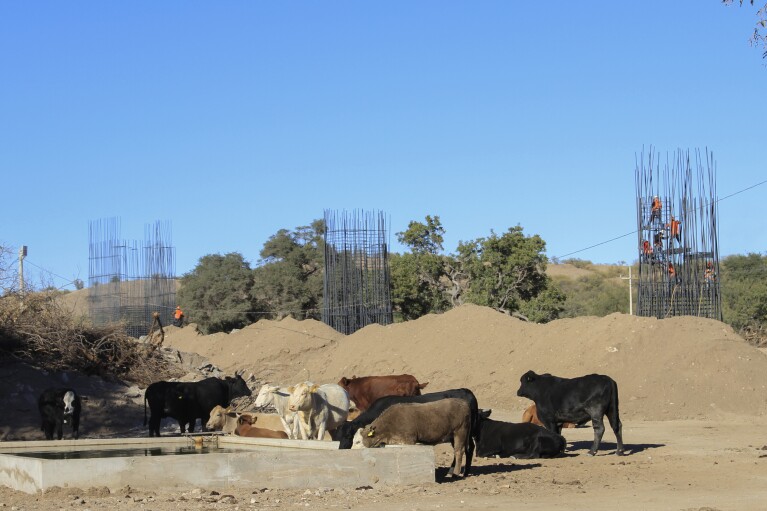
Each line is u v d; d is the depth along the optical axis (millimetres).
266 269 70062
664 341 31438
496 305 56375
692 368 29953
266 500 13195
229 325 69250
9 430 23500
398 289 57250
